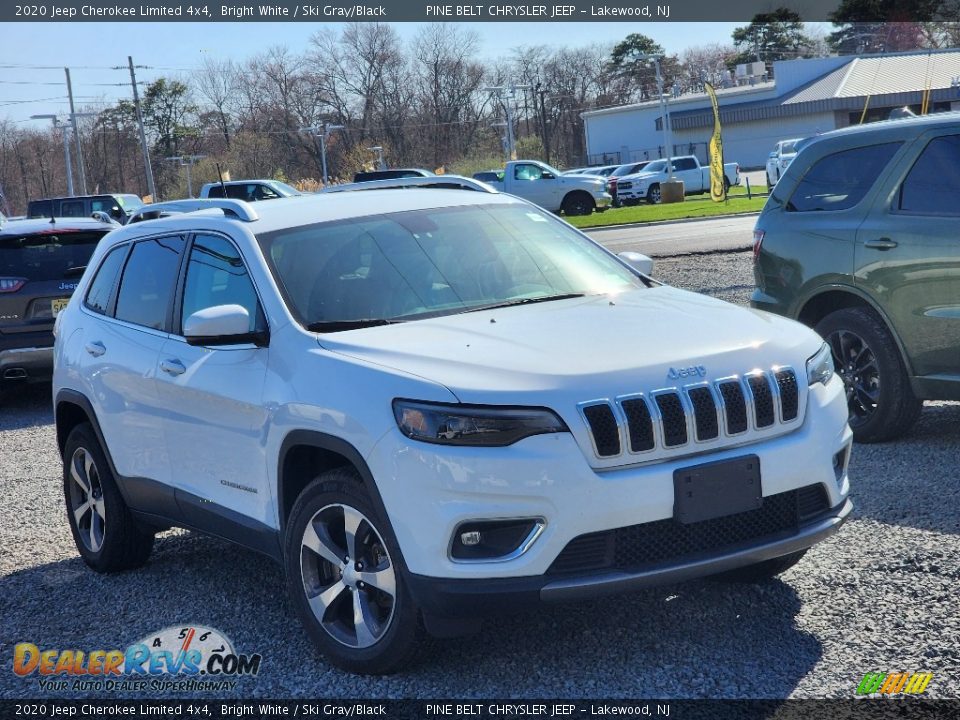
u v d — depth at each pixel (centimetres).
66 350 600
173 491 514
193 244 527
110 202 3362
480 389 376
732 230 2389
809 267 718
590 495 366
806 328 450
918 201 667
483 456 367
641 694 378
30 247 1128
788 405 402
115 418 548
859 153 712
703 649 409
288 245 486
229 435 464
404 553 380
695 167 4966
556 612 456
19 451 936
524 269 499
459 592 370
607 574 371
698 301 472
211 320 443
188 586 549
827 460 406
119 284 580
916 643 399
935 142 671
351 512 404
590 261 522
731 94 7712
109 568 581
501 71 10525
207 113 10138
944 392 656
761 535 396
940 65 4447
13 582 583
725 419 386
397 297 466
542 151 9506
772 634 418
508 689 391
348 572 410
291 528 428
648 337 413
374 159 9056
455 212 528
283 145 9844
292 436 422
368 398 391
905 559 480
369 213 515
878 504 564
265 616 494
